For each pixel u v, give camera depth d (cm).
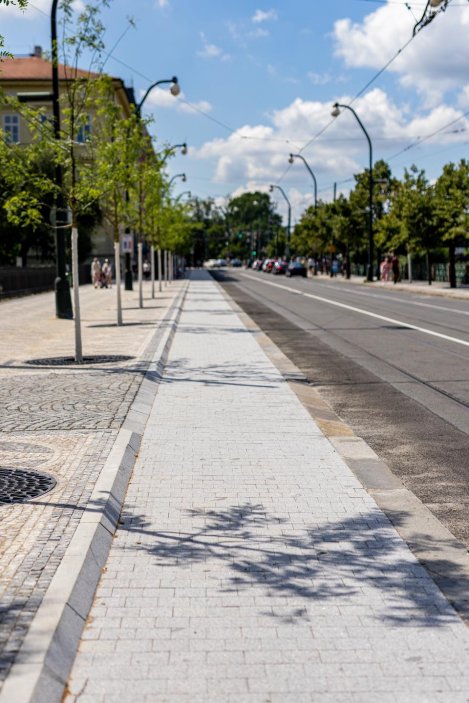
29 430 862
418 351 1673
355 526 573
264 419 957
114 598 453
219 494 650
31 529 538
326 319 2605
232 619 426
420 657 386
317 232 8131
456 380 1270
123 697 350
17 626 389
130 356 1517
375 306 3266
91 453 753
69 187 1562
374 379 1302
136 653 389
